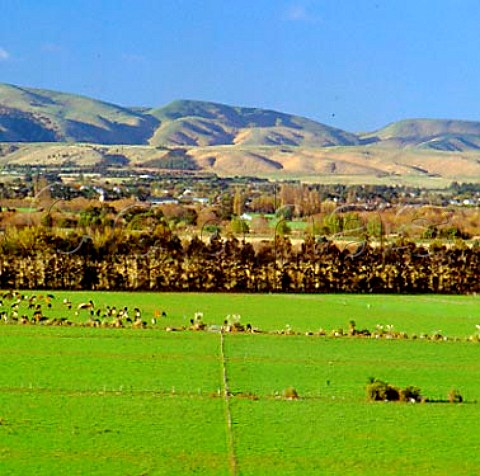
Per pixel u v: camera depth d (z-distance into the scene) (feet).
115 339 367.25
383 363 332.60
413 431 247.91
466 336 390.83
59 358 330.13
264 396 280.72
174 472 211.20
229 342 365.20
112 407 265.13
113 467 213.87
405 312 458.50
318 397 281.13
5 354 335.47
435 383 304.91
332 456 225.56
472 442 239.71
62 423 248.11
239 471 212.64
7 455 220.84
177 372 311.47
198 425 248.52
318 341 370.94
